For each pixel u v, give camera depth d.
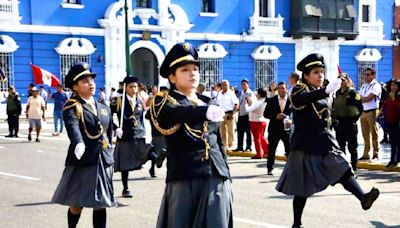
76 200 6.39
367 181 11.15
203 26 32.16
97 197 6.42
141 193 10.05
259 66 33.62
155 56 30.94
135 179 11.62
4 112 27.44
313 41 34.97
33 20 28.06
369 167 12.79
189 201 4.54
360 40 36.50
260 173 12.38
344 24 35.34
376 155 13.60
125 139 9.52
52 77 23.23
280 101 11.88
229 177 4.69
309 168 6.82
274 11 34.09
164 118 4.49
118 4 29.58
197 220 4.51
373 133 13.51
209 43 32.09
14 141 19.61
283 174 7.09
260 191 10.18
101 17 29.48
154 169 11.87
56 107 22.00
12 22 27.42
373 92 13.27
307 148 6.83
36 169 13.05
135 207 8.91
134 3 30.31
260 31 33.41
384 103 12.87
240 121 15.78
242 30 33.19
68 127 6.41
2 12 27.23
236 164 13.91
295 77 11.77
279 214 8.30
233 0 32.84
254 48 33.47
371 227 7.53
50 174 12.30
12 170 12.88
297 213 7.01
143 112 9.86
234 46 32.78
